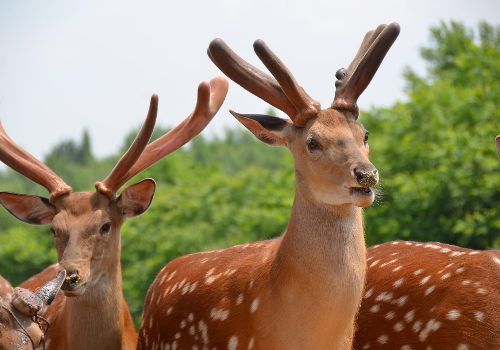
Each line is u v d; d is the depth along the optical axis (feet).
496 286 50.47
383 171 116.16
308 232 47.88
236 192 151.64
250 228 131.64
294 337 48.34
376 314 54.70
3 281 55.83
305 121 48.24
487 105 115.85
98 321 56.13
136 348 59.57
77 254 53.62
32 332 45.73
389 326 53.88
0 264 157.48
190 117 61.31
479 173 105.60
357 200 45.60
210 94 62.64
